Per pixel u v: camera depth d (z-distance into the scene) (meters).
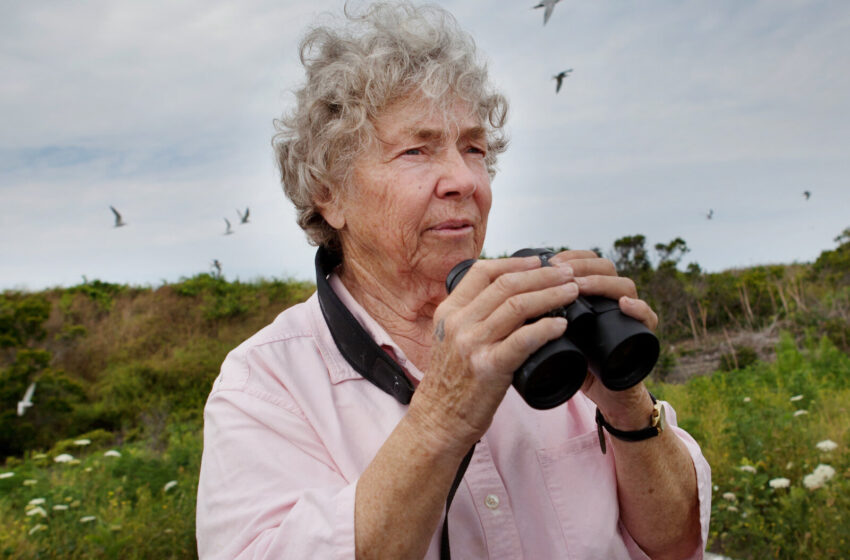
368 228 1.39
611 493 1.36
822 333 14.62
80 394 15.11
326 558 1.04
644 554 1.43
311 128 1.42
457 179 1.32
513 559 1.27
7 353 15.99
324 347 1.38
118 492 6.13
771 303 17.97
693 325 17.14
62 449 12.21
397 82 1.31
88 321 22.12
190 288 23.81
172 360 17.67
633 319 1.06
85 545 4.84
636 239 19.11
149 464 6.69
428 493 1.05
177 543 4.92
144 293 25.19
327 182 1.41
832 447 4.57
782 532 3.88
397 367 1.32
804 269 20.66
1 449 13.17
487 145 1.60
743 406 7.71
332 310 1.38
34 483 6.59
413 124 1.33
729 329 17.50
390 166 1.34
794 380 8.97
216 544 1.19
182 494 5.71
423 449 1.04
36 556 4.68
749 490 4.35
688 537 1.40
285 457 1.24
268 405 1.29
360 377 1.34
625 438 1.28
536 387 1.02
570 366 1.02
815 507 4.00
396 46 1.34
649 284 18.48
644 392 1.29
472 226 1.38
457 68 1.36
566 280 1.02
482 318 1.01
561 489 1.35
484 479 1.30
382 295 1.47
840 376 9.50
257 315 23.38
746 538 4.16
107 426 14.60
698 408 8.30
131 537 4.82
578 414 1.45
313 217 1.55
